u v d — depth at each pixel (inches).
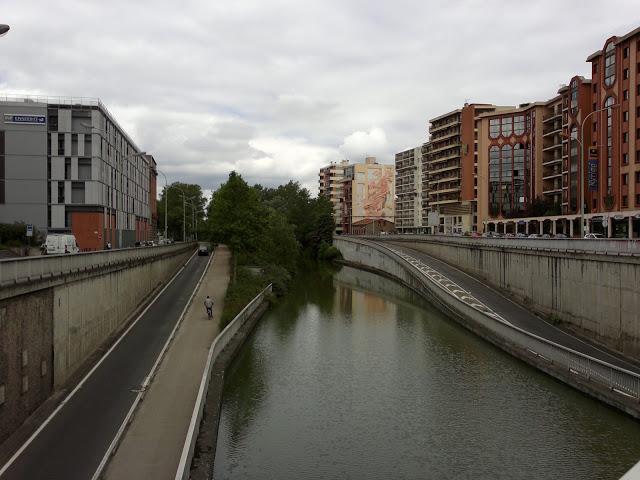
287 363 1384.1
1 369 720.3
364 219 6855.3
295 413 1039.0
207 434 834.2
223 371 1162.0
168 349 1257.4
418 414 1034.1
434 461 842.8
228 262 3105.3
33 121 2637.8
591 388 1047.0
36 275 868.6
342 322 1936.5
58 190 2664.9
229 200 2881.4
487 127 4318.4
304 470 810.8
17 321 779.4
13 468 646.5
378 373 1295.5
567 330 1604.3
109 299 1370.6
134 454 690.2
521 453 865.5
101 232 2736.2
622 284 1333.7
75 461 666.2
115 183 3164.4
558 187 3693.4
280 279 2832.2
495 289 2263.8
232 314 1641.2
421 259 3051.2
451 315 1988.2
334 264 4571.9
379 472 807.1
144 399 901.2
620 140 2517.2
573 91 3120.1
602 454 854.5
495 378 1241.4
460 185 4830.2
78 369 1074.1
